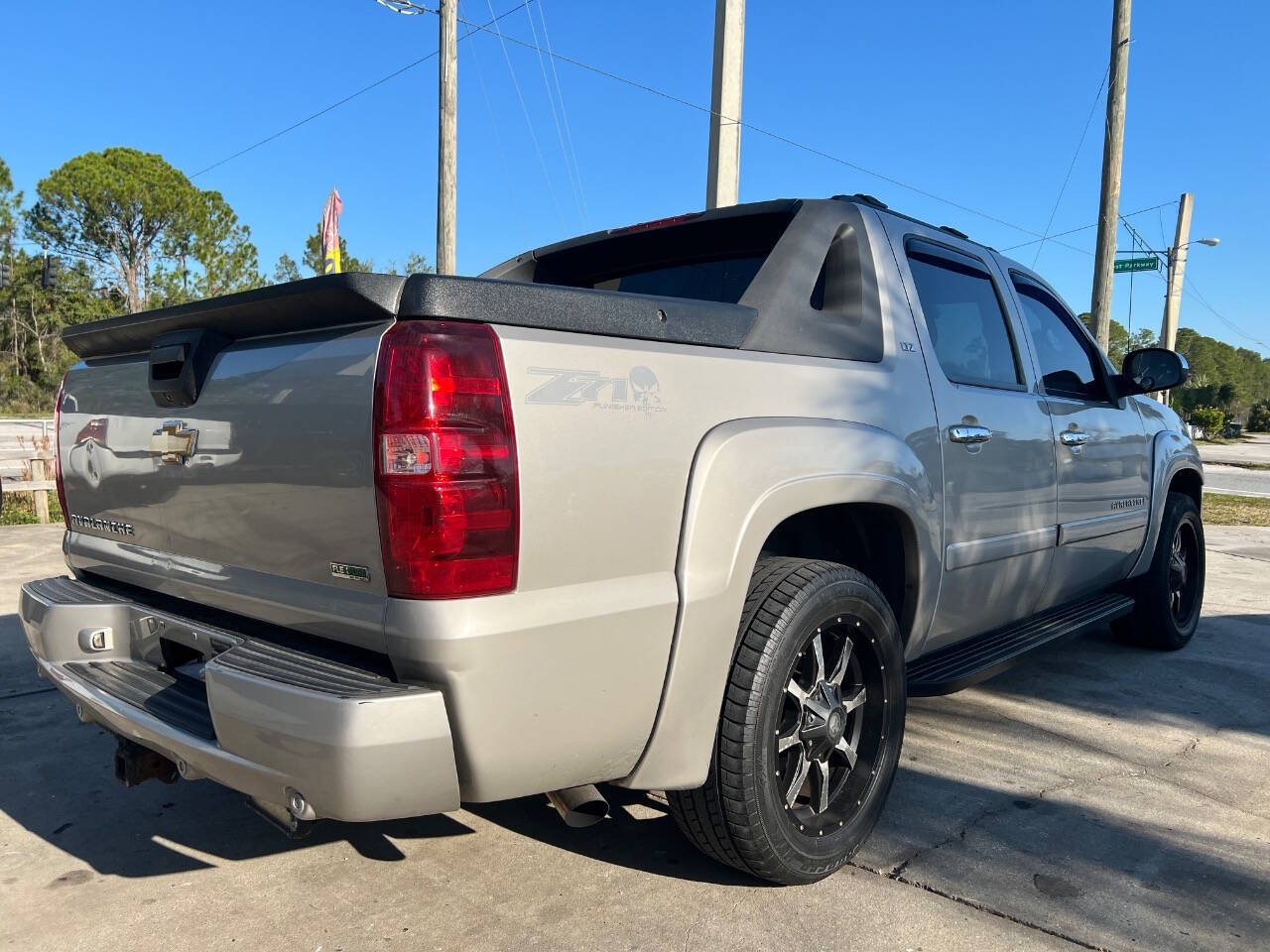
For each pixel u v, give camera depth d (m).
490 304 1.99
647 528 2.19
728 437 2.34
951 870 2.73
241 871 2.72
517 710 1.99
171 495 2.55
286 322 2.21
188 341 2.42
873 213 3.22
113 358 2.87
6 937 2.38
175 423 2.51
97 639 2.72
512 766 2.02
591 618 2.07
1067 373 4.20
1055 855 2.84
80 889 2.62
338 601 2.06
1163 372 4.31
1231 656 5.21
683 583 2.23
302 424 2.10
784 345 2.68
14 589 6.30
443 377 1.90
